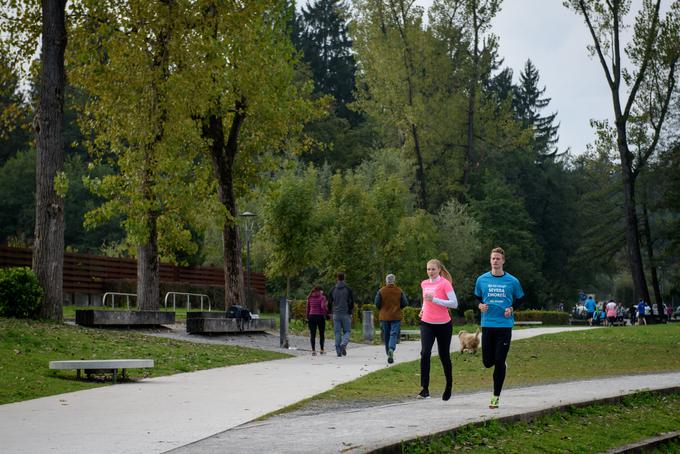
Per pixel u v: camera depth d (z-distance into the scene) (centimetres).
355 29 6575
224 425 1012
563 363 2308
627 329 3931
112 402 1255
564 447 1034
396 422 1026
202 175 3084
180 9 2716
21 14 2744
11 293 2306
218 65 2752
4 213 7331
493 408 1191
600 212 7481
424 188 6969
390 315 2134
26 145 7925
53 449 841
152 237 3044
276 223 4144
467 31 6900
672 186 6231
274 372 1834
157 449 839
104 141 3002
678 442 1198
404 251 4991
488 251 7612
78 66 2875
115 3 2783
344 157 8138
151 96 2747
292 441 879
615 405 1370
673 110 6119
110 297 4491
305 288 6122
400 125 6562
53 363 1511
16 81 2831
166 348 2194
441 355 1346
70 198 7069
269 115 3097
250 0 2870
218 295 5022
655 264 6562
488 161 8956
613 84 5853
